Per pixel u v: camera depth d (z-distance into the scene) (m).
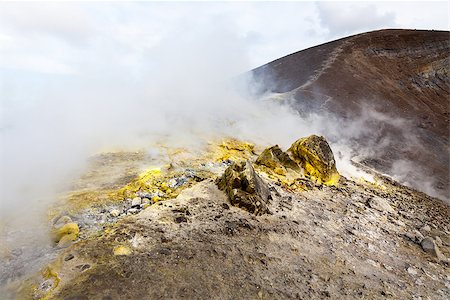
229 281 4.64
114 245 4.92
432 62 36.97
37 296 3.89
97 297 3.89
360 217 8.12
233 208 6.75
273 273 5.06
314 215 7.49
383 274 5.89
